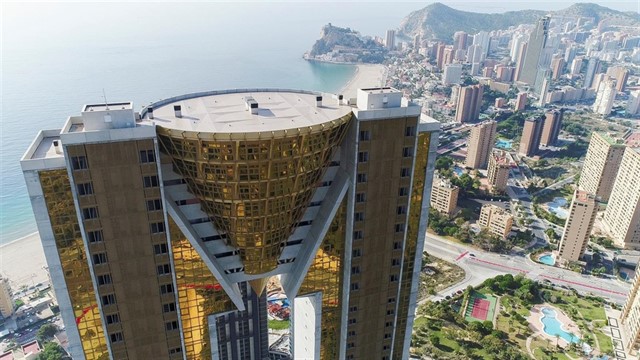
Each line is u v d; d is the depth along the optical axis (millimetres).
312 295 97125
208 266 83250
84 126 69188
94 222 72188
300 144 76250
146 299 80875
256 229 84438
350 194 87250
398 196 91062
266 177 77188
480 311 192125
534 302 199500
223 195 78375
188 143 72000
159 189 73938
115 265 76188
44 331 178250
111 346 81938
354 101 94500
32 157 70250
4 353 172750
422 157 90875
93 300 78438
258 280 100500
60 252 73438
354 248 92125
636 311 173000
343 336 101750
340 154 89188
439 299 198000
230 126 77438
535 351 169125
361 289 97500
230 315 139250
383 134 84062
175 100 93250
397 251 96938
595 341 175750
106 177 70188
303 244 96125
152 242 77062
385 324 104688
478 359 162875
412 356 164875
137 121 77250
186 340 89812
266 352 151125
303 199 87062
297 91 102438
